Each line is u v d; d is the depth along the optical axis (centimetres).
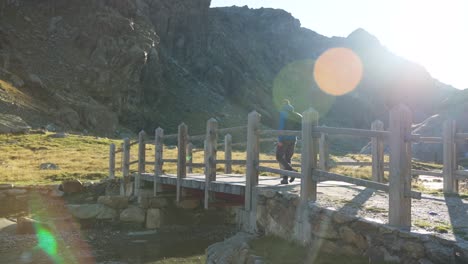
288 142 1066
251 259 736
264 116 16350
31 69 8900
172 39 15750
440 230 573
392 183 609
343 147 9606
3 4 10306
